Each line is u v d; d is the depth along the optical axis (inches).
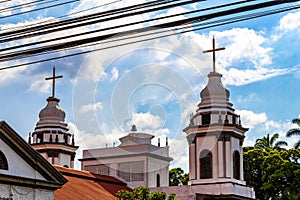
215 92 1738.4
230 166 1712.6
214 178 1701.5
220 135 1718.8
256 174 2480.3
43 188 1084.5
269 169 2294.5
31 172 1062.4
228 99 1766.7
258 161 2477.9
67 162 1990.7
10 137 1017.5
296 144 2367.1
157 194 1209.4
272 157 2332.7
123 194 1211.9
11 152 1026.7
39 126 2014.0
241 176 1755.7
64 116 2038.6
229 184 1688.0
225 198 1670.8
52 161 1957.4
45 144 1971.0
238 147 1765.5
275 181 2235.5
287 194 2192.4
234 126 1731.1
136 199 1196.5
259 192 2407.7
